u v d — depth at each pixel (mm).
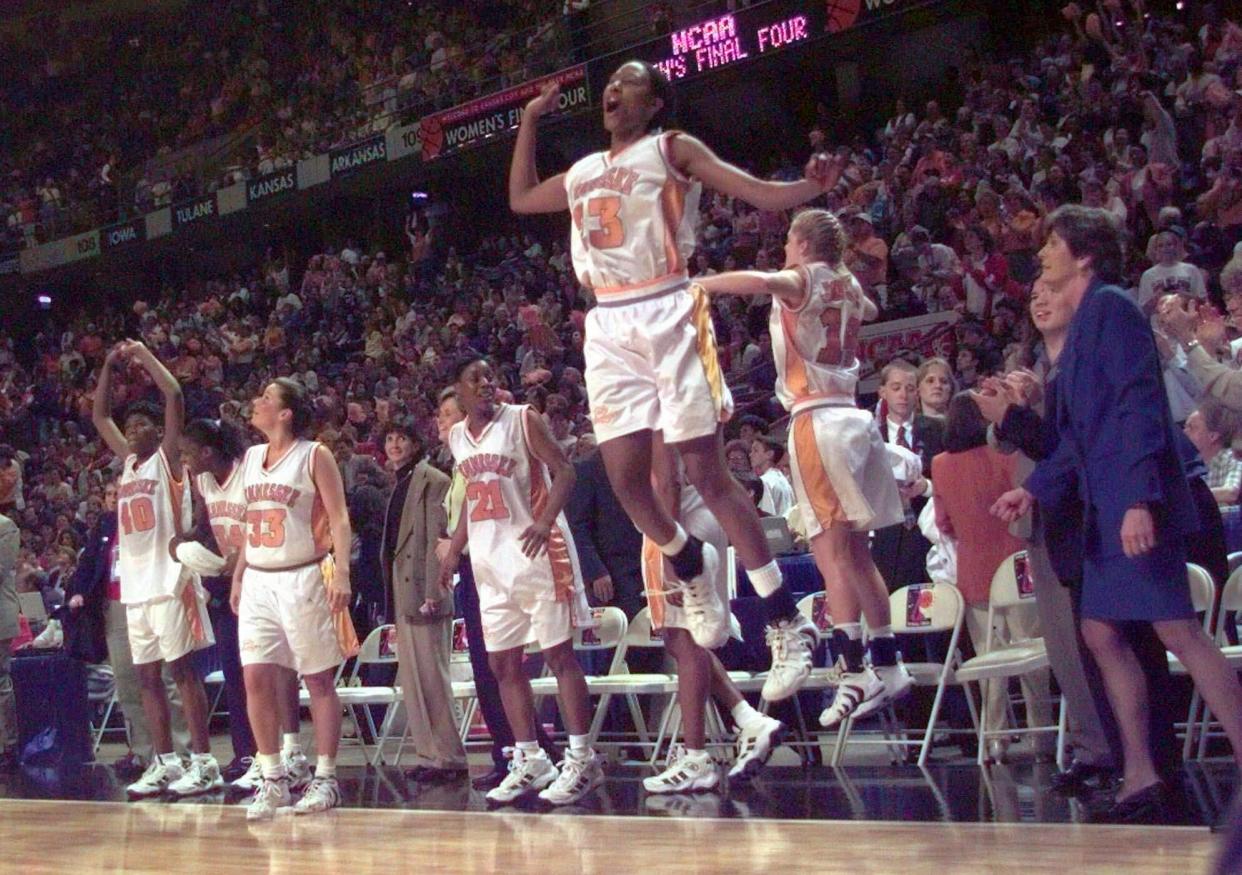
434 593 6039
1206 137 10914
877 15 13711
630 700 6391
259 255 22109
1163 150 11008
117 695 7809
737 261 13391
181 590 6328
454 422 5809
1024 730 5078
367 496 8227
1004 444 3947
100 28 24812
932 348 10867
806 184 3252
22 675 8719
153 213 21328
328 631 5453
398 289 18266
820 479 4273
